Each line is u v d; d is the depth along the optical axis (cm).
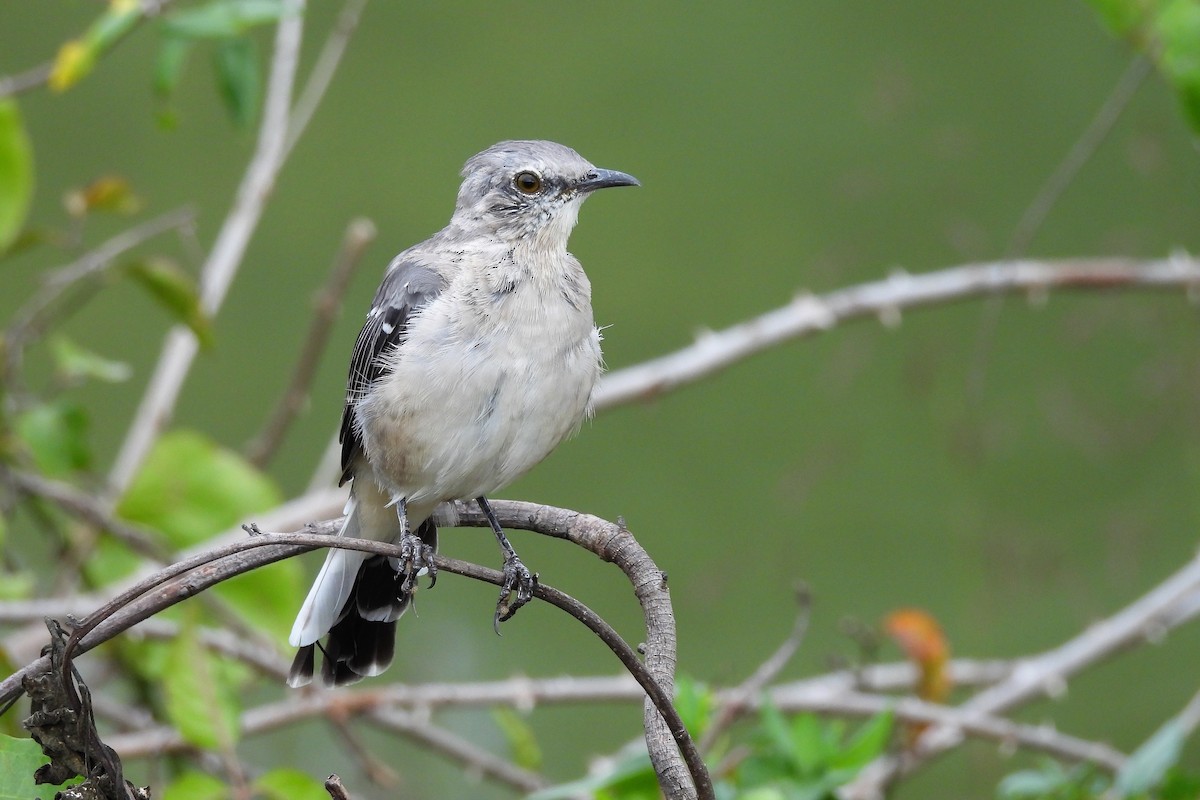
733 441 1499
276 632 926
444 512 776
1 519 981
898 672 988
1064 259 1473
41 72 970
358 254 1017
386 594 740
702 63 1698
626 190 1608
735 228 1585
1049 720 1258
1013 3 1596
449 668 1285
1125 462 1291
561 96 1686
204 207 1602
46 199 1598
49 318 1021
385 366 748
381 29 1716
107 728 1132
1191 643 1312
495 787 1230
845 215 1541
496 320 736
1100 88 1498
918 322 1469
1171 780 721
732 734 1077
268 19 907
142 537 968
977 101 1543
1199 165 1385
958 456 1293
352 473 809
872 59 1608
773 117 1625
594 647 1320
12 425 1038
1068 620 1252
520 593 725
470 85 1698
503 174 809
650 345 1555
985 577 1265
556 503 1458
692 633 1334
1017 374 1392
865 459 1431
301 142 1647
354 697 916
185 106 1636
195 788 709
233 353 1548
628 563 576
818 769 689
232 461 988
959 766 1180
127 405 1520
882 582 1329
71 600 916
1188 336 1255
